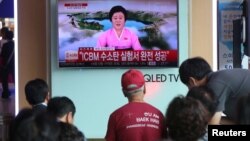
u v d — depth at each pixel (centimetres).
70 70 608
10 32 616
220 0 617
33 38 614
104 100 609
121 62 602
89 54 601
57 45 603
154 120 317
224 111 350
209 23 616
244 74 346
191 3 611
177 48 602
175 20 600
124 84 326
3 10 614
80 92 609
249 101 256
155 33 601
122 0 598
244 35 599
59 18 597
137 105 322
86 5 598
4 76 618
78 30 599
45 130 201
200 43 618
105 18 600
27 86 384
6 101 618
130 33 602
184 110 232
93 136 610
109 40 601
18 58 616
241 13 612
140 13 599
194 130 230
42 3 612
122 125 318
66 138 228
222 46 623
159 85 611
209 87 339
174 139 234
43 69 615
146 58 602
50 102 334
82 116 610
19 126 211
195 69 334
